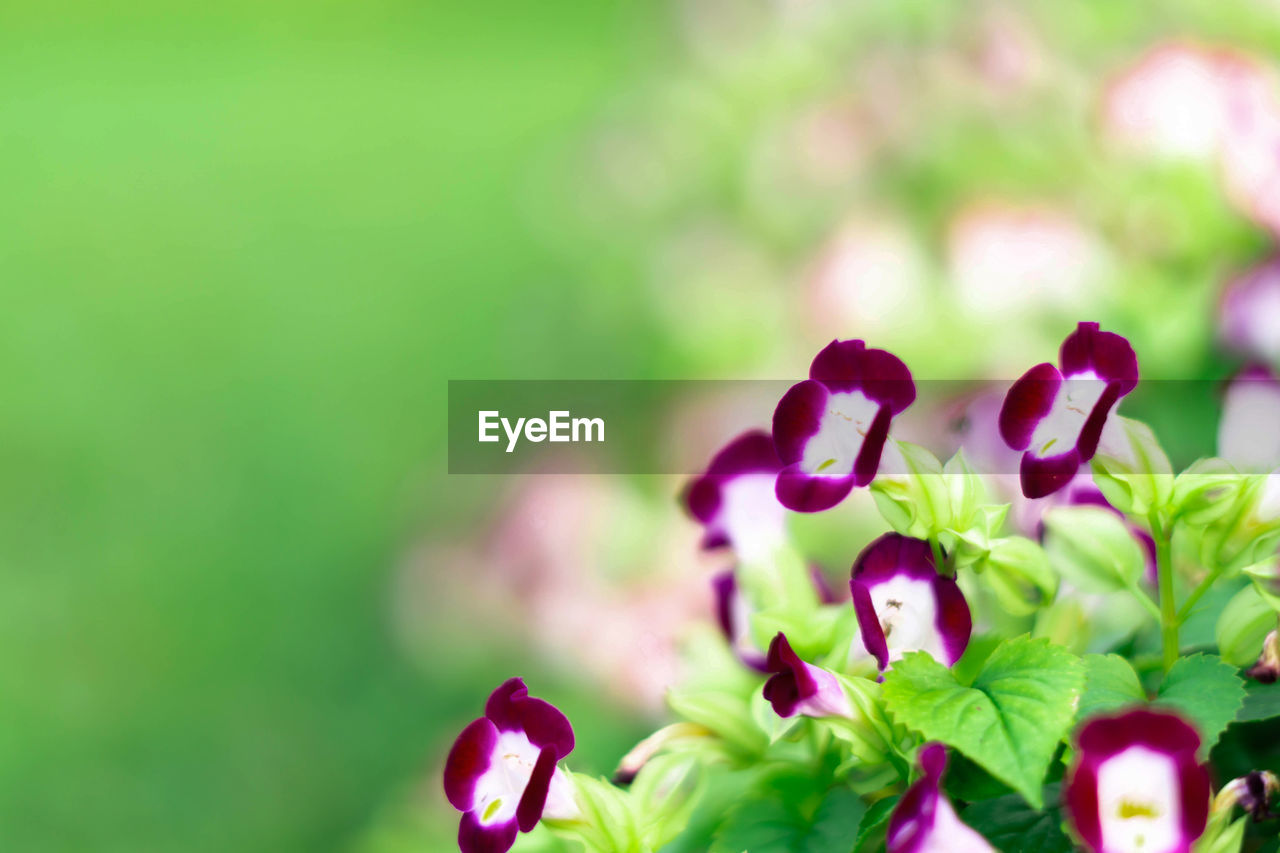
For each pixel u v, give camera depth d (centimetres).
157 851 195
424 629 167
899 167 134
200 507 293
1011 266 112
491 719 61
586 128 242
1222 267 102
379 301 422
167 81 841
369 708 213
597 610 102
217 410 346
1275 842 61
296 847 189
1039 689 58
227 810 197
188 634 245
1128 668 60
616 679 94
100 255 496
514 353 294
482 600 147
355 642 234
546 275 401
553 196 281
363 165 607
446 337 377
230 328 412
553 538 116
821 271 130
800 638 63
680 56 188
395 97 746
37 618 255
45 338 412
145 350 399
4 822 202
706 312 152
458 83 781
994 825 61
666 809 62
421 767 186
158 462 319
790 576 65
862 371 60
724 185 172
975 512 61
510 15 1008
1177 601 65
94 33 1010
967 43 135
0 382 377
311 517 281
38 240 515
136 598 259
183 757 212
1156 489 61
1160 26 118
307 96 770
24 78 862
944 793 59
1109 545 62
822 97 156
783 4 169
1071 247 110
